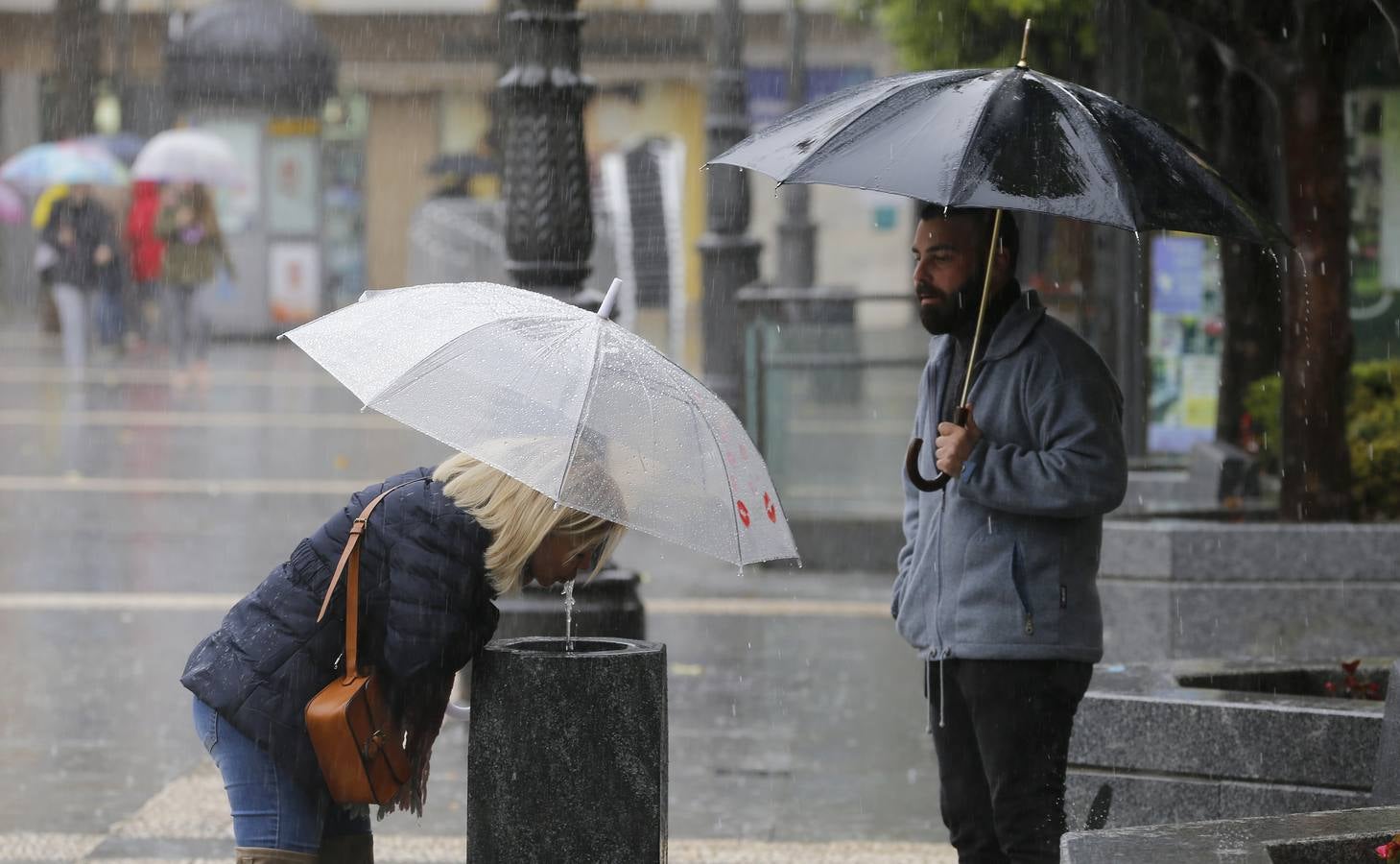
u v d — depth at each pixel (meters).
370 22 119.88
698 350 97.06
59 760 26.06
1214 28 28.25
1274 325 37.19
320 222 116.56
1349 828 12.70
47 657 32.72
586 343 14.04
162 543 44.28
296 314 116.81
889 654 34.50
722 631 36.53
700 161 123.44
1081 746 19.34
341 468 57.53
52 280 85.88
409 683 13.80
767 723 28.98
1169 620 27.28
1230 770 18.72
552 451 13.31
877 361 45.12
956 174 14.38
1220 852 12.02
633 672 13.62
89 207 86.38
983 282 16.33
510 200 29.69
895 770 26.22
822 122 15.64
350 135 121.19
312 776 13.87
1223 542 27.23
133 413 70.88
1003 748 15.94
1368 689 20.30
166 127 113.50
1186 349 46.56
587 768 13.56
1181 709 18.89
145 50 120.94
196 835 22.45
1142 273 46.38
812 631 36.72
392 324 14.30
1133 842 12.29
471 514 13.82
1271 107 34.84
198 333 85.12
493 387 13.65
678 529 13.40
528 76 29.45
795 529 44.72
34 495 50.72
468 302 14.46
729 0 56.16
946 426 15.87
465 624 13.88
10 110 124.00
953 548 16.22
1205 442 41.09
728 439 14.18
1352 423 31.22
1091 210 14.29
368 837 15.13
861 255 123.69
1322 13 27.83
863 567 44.50
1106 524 27.94
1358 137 44.19
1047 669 15.94
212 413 71.81
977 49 51.59
